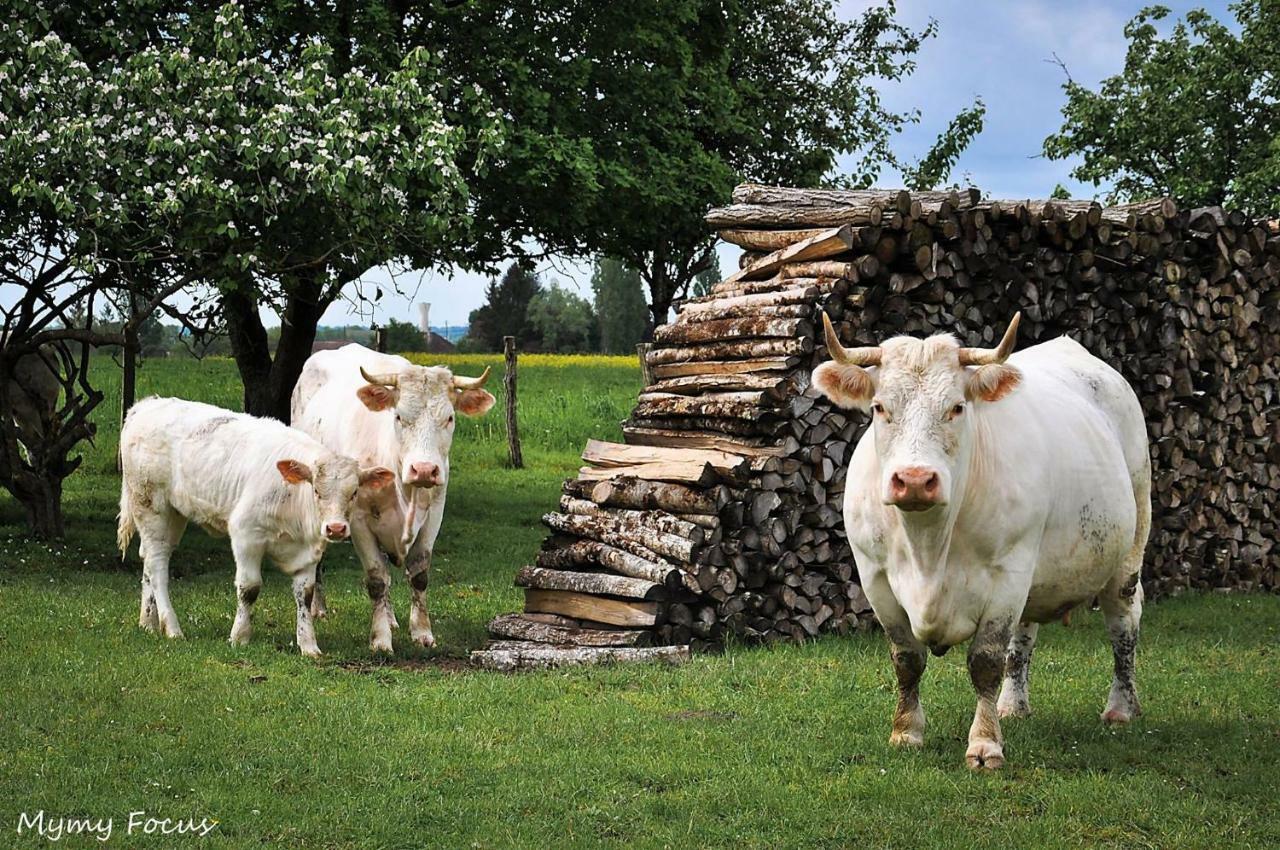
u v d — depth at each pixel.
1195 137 23.23
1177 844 5.59
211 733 7.14
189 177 12.44
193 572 13.21
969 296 10.96
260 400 17.81
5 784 6.16
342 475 9.29
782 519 10.15
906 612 6.75
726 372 10.66
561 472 22.23
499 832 5.75
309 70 13.45
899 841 5.66
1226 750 6.97
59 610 10.49
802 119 21.64
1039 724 7.41
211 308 14.87
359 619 11.05
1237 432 13.22
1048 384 7.36
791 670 8.91
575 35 17.80
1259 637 10.41
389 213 13.41
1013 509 6.56
